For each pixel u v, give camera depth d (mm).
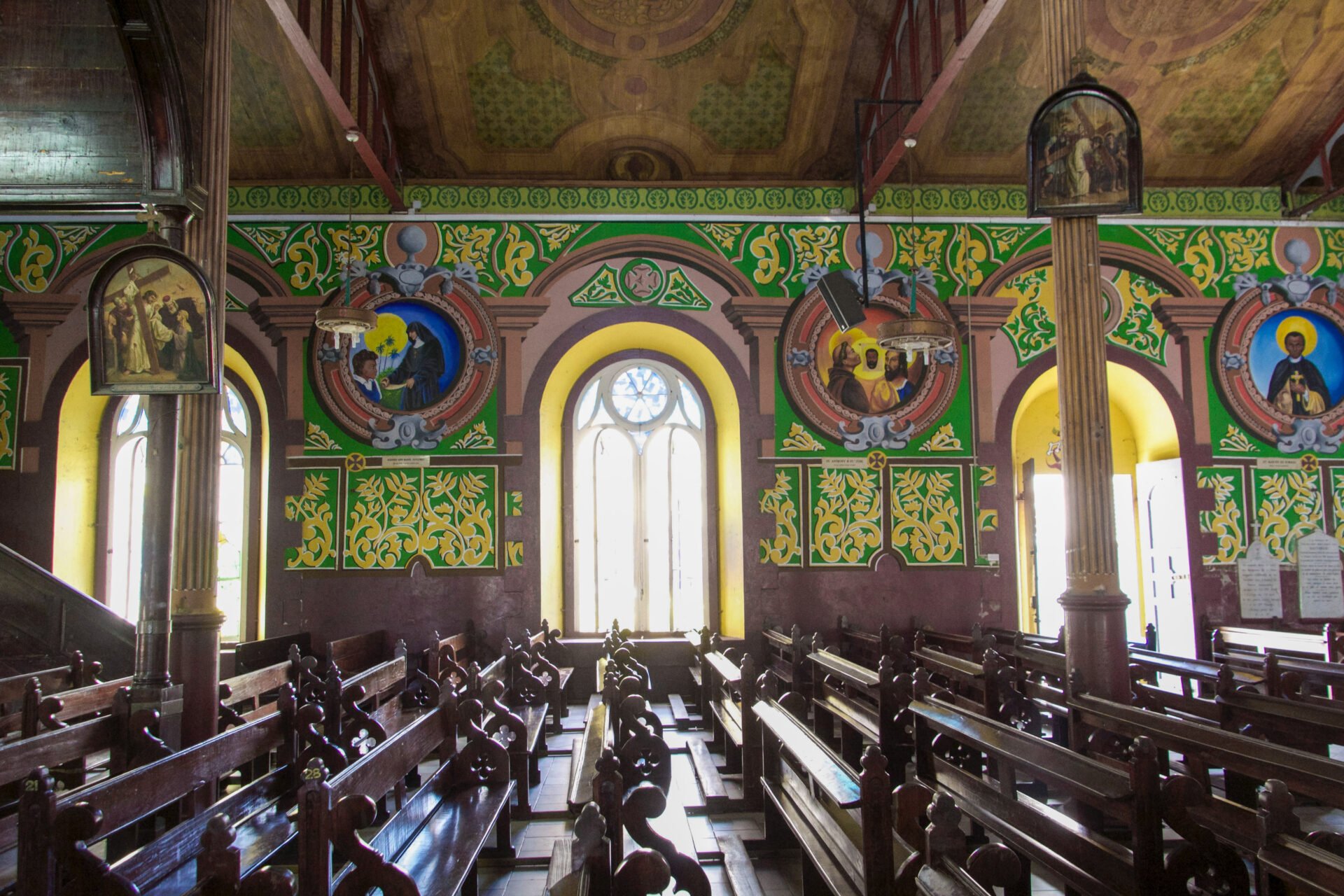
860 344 12586
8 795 6379
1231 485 12766
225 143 7332
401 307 12250
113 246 12117
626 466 13578
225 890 3270
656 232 12578
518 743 6789
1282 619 12555
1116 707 5848
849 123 12227
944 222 12781
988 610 12328
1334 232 13172
